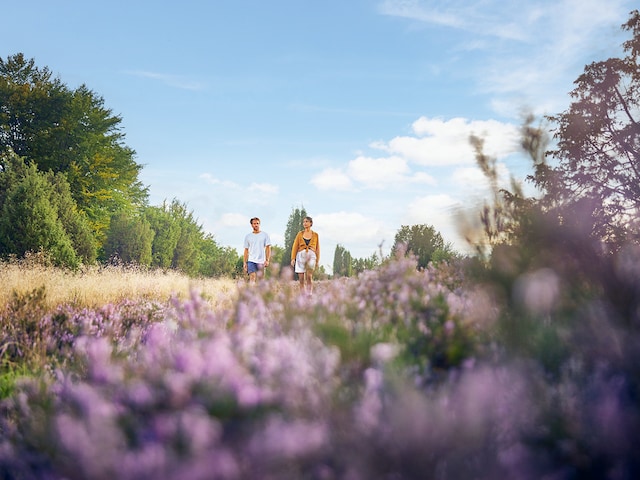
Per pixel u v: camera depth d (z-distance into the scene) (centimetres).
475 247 365
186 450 156
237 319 301
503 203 364
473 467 151
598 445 157
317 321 292
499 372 200
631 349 194
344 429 164
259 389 183
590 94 1552
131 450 165
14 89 3048
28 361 436
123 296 1031
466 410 158
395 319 319
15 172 2178
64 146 3180
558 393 189
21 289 923
